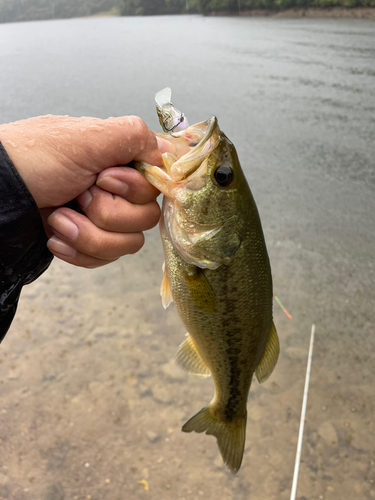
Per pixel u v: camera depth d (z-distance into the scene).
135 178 0.23
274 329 0.34
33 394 0.61
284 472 0.51
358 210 0.96
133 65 2.09
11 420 0.58
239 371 0.32
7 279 0.21
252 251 0.28
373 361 0.63
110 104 1.51
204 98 1.60
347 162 1.16
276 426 0.56
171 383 0.62
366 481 0.50
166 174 0.24
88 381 0.62
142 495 0.50
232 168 0.26
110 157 0.22
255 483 0.51
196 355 0.34
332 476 0.51
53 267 0.86
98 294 0.78
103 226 0.23
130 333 0.69
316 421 0.56
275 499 0.49
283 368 0.63
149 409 0.59
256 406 0.58
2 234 0.19
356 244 0.85
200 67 2.02
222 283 0.28
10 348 0.68
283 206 0.98
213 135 0.26
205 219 0.26
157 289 0.78
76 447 0.55
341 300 0.73
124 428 0.57
